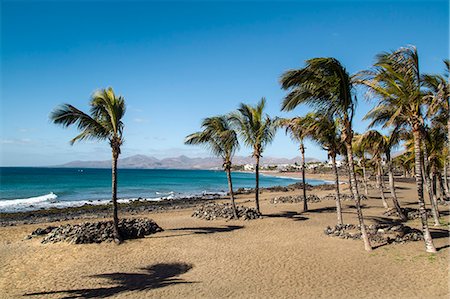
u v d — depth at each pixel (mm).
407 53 10242
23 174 116125
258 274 9383
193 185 75062
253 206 28719
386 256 10250
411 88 10344
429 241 10367
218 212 20453
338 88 11047
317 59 10328
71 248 12844
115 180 13969
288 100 12547
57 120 12633
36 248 13188
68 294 8430
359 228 14422
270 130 20016
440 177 27328
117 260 11305
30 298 8266
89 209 28922
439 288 7551
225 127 19312
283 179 116688
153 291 8383
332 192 43281
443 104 12367
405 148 20672
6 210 30234
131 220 16234
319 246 12141
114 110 13656
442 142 17438
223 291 8195
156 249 12594
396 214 19672
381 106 11195
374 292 7598
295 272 9367
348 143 11570
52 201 38031
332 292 7754
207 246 12930
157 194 49500
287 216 20609
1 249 13281
